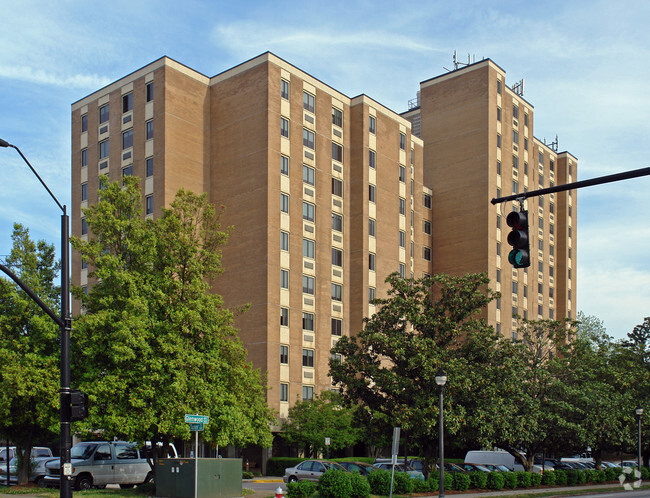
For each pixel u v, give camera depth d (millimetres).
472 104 73250
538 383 42188
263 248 52312
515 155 77500
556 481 40500
